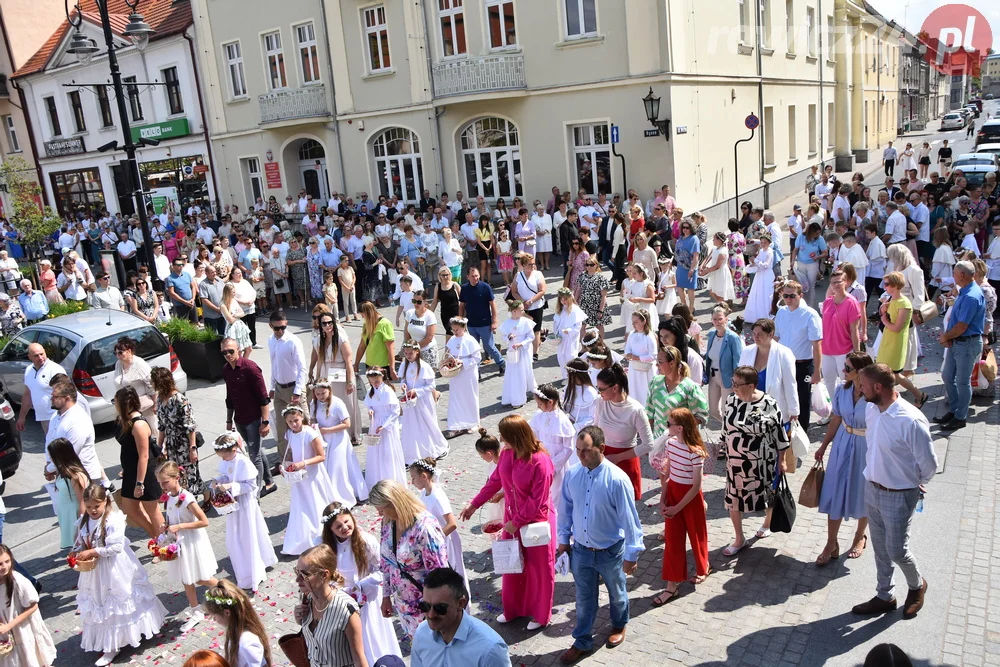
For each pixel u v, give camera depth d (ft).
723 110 72.08
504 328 34.53
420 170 76.18
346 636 14.28
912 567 17.49
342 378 30.99
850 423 19.29
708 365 27.61
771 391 22.58
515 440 17.81
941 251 41.14
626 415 21.97
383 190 79.56
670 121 61.21
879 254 42.16
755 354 23.66
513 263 60.34
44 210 83.20
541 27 64.85
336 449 25.88
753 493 20.13
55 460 22.66
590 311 38.55
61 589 23.66
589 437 16.97
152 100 96.48
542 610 18.61
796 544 21.42
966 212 49.70
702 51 66.44
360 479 26.76
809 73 97.04
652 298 36.76
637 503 24.13
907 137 109.60
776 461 20.11
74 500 23.61
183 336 43.21
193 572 20.65
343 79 77.71
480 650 12.00
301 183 87.66
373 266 58.49
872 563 20.15
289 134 83.97
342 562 17.26
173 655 19.61
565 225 59.00
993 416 28.22
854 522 22.44
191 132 93.30
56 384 24.97
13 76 111.65
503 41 67.62
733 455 20.16
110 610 19.34
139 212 46.42
